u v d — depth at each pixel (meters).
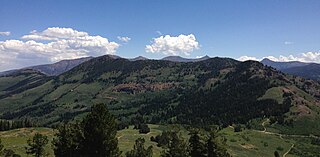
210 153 75.06
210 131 78.75
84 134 66.00
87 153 65.69
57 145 76.69
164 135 150.75
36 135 110.19
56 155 76.12
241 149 174.50
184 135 165.38
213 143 75.31
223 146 76.75
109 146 65.19
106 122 65.62
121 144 156.12
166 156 89.69
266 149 190.88
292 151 197.50
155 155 128.88
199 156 75.88
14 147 155.12
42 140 110.88
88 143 65.38
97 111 66.06
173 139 90.88
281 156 181.25
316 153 199.88
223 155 75.88
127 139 178.62
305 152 198.88
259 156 165.62
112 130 66.06
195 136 77.31
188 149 84.38
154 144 157.50
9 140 197.12
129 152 101.69
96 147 65.06
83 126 68.00
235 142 194.25
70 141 74.44
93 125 65.19
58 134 77.19
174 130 155.75
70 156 72.62
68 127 77.00
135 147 105.81
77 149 67.94
